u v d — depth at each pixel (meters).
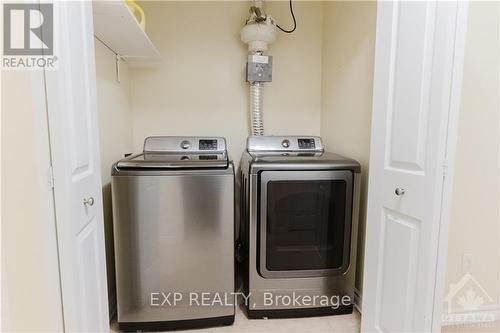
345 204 1.71
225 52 2.29
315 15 2.36
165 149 2.07
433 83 1.03
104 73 1.69
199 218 1.57
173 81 2.28
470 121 1.53
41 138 0.77
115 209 1.52
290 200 1.68
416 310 1.14
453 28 0.97
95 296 1.07
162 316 1.62
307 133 2.46
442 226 1.05
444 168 1.02
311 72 2.41
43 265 0.80
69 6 0.88
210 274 1.62
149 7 2.20
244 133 2.38
